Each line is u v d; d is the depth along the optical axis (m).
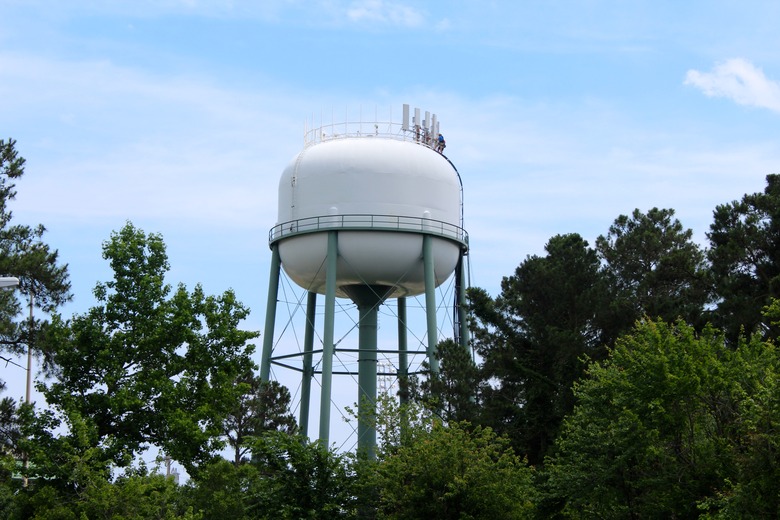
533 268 56.19
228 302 48.28
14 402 49.41
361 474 46.03
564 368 52.66
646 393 38.03
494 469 43.16
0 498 47.06
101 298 46.75
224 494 45.06
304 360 61.34
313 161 57.41
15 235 52.66
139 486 38.72
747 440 35.03
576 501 41.19
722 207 59.50
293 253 57.19
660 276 59.47
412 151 57.97
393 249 56.00
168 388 45.38
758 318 52.62
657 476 38.56
